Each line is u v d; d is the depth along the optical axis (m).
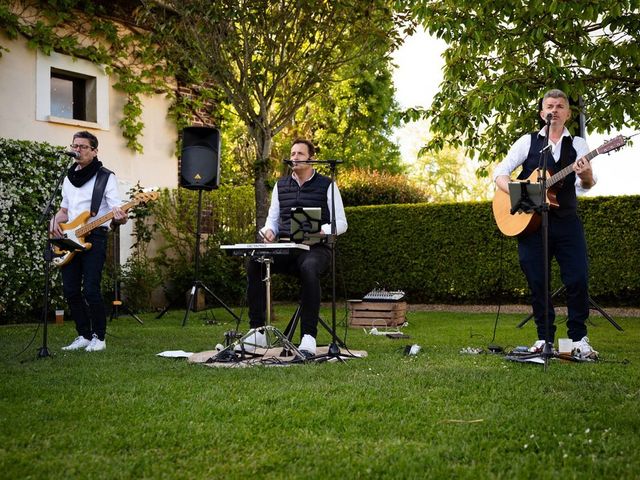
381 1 7.95
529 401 2.90
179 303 10.05
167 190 10.04
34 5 8.85
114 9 9.70
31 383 3.45
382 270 10.58
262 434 2.46
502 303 10.07
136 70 10.00
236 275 10.34
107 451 2.27
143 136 10.12
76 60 9.30
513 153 4.55
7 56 8.62
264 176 8.38
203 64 8.18
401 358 4.35
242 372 3.78
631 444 2.24
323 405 2.88
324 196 5.00
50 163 8.31
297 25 8.04
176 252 10.33
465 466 2.08
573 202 4.31
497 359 4.21
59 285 8.29
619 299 9.11
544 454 2.15
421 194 14.55
